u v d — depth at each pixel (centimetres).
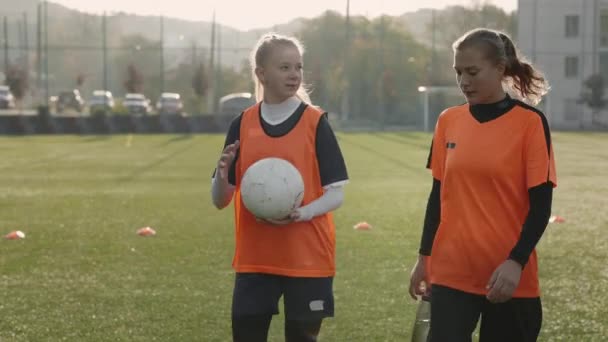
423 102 5806
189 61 7900
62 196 1866
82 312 784
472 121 448
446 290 448
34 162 2933
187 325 734
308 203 484
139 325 736
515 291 438
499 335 452
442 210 457
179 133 5181
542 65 6216
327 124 491
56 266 1023
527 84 457
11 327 732
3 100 6388
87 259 1070
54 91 8994
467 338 446
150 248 1152
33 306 811
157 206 1662
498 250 438
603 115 5791
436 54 6394
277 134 487
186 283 914
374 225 1369
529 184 432
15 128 4956
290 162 483
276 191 468
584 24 6150
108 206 1669
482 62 435
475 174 441
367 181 2227
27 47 6000
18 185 2136
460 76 444
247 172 479
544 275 945
